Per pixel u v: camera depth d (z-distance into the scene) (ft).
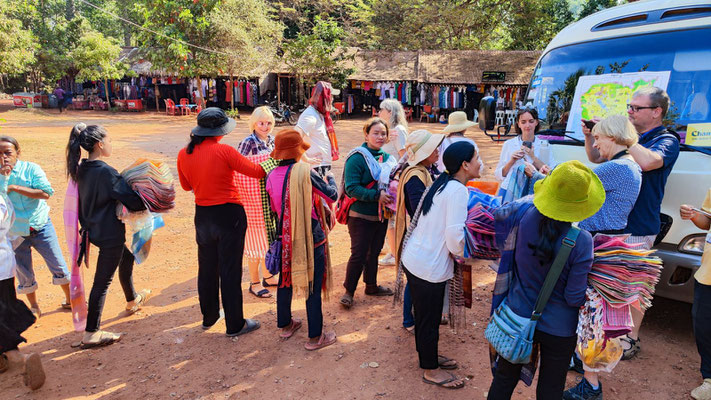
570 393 10.42
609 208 10.71
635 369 11.88
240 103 96.99
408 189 11.46
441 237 10.39
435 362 11.19
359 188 14.16
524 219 8.12
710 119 12.84
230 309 13.52
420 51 90.94
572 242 7.62
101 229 12.83
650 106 11.64
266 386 11.36
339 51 90.53
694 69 13.30
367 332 13.91
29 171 14.01
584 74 15.78
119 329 14.37
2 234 11.64
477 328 14.03
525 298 8.16
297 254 12.27
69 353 13.01
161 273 18.88
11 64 78.69
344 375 11.75
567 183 7.37
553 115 16.52
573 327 8.07
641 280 7.98
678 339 13.38
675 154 11.41
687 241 12.42
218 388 11.32
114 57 97.60
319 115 18.56
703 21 13.35
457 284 11.02
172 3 83.66
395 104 17.87
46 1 125.59
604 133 10.84
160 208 13.42
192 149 12.75
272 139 17.17
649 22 14.47
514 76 81.87
